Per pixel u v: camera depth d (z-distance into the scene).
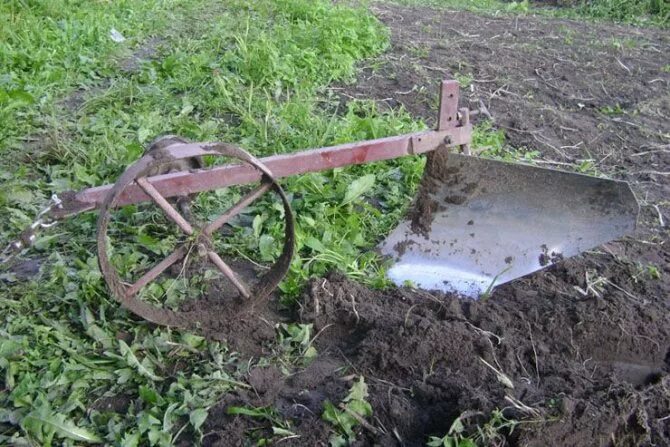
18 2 7.65
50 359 3.12
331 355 3.24
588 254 3.96
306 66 6.51
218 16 8.52
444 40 8.20
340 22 7.41
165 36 7.77
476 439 2.71
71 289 3.51
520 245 3.75
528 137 5.57
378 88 6.45
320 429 2.77
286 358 3.18
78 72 6.47
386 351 3.13
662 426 2.86
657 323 3.39
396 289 3.59
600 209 3.56
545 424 2.74
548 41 8.44
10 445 2.71
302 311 3.40
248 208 4.23
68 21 7.53
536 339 3.30
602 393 2.92
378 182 4.64
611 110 6.19
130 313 3.37
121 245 3.95
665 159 5.30
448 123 3.70
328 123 5.34
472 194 3.75
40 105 5.67
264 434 2.79
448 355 3.12
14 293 3.57
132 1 8.68
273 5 8.73
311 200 4.30
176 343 3.19
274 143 5.07
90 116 5.60
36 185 4.55
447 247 3.82
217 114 5.72
